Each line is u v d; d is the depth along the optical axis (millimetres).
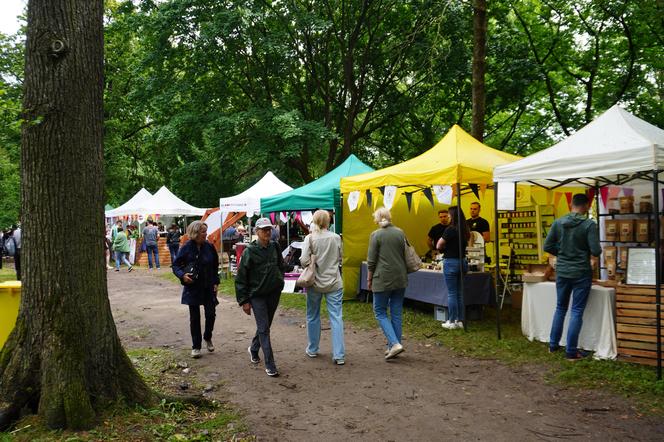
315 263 5730
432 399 4586
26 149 3783
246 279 5383
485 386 4926
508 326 7430
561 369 5348
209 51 17578
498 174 6551
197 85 19141
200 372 5504
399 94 19672
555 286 6242
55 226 3770
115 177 25406
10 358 3811
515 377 5180
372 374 5352
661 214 6590
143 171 30203
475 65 10250
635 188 7082
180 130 18672
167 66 19156
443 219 8680
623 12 13945
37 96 3746
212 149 19000
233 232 17062
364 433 3857
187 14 17484
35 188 3764
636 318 5441
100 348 3941
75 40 3834
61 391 3650
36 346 3760
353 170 11258
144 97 19328
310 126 17406
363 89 20203
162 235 22781
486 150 8289
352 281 10000
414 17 17703
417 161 8344
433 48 12055
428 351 6266
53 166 3764
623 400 4461
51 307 3748
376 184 8812
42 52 3744
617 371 5141
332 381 5133
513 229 9039
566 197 9289
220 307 9898
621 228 6605
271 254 5445
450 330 7195
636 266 5676
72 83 3820
